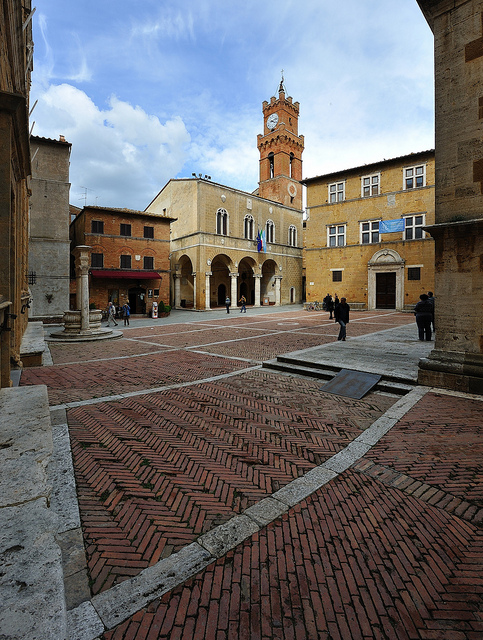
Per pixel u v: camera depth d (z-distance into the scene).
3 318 5.32
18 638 1.16
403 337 14.64
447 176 7.02
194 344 14.70
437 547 2.97
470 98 6.72
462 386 6.80
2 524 1.69
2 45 6.69
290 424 5.84
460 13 6.80
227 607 2.42
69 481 4.03
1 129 5.99
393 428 5.36
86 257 16.50
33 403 3.44
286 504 3.60
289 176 49.31
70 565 2.78
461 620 2.31
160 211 43.72
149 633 2.21
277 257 44.41
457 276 6.99
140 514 3.47
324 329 18.64
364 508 3.52
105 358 11.69
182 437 5.32
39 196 24.38
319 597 2.50
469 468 4.15
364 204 30.67
